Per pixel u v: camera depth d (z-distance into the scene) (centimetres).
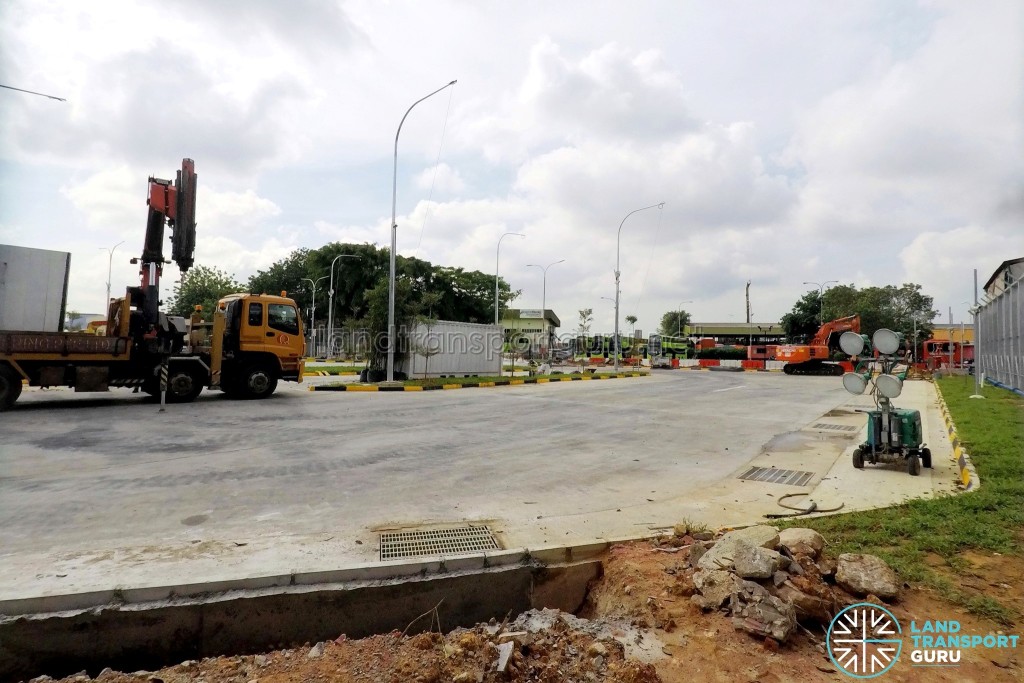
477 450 907
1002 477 675
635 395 1923
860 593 384
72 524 508
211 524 518
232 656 352
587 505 612
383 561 432
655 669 311
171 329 1421
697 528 519
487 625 393
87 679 311
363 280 4972
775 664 318
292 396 1662
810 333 6494
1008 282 1764
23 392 1606
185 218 1444
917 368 3397
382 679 303
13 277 1273
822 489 686
